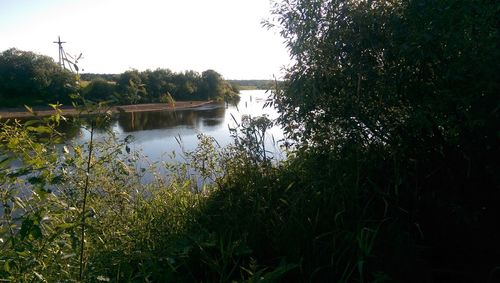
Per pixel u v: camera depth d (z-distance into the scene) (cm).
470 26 235
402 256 247
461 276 254
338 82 306
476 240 261
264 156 360
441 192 285
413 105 281
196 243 251
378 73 285
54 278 219
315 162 328
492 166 259
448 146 292
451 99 249
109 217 294
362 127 321
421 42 248
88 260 245
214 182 369
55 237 223
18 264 217
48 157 235
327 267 243
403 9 270
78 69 223
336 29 293
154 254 260
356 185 288
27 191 276
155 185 384
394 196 296
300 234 265
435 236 275
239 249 246
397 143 306
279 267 222
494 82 223
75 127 255
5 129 246
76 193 259
